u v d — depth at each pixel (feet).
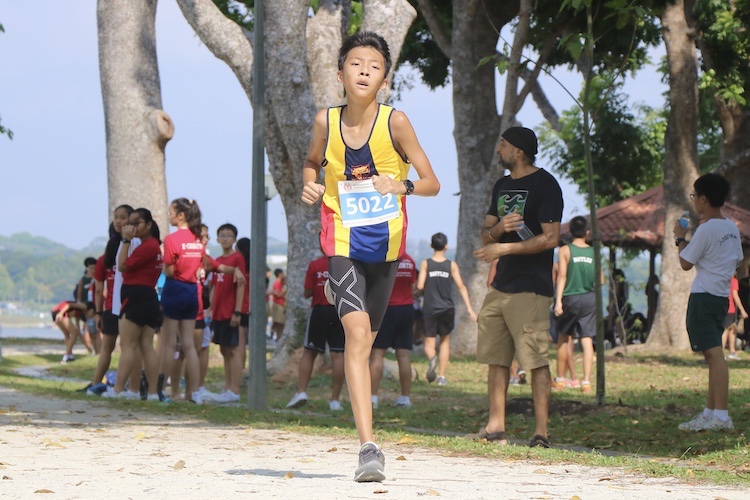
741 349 172.65
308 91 106.42
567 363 96.07
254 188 78.33
